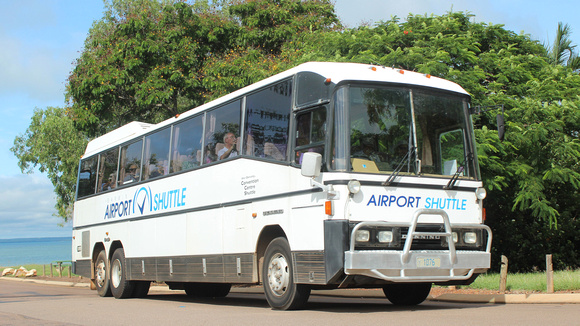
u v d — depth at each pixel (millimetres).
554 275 13500
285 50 26688
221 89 26500
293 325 7664
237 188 11391
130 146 16266
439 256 9047
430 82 10016
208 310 10773
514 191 16641
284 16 28750
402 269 8734
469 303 11656
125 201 16000
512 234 21016
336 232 8695
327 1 30422
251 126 11219
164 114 30844
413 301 11227
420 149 9523
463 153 9992
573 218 21656
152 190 14664
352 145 9016
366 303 11945
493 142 15016
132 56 27281
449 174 9703
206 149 12633
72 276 31609
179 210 13383
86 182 18750
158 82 26875
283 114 10305
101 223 17328
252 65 26141
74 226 19203
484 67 17328
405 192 9172
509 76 17234
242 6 29375
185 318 9258
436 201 9422
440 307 10461
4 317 10258
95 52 28219
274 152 10398
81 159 19406
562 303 10680
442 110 9914
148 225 14695
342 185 8797
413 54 15625
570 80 17062
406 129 9500
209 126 12664
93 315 10391
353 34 18766
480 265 9461
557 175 15227
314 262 9133
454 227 9414
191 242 12836
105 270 16750
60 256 130750
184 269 13078
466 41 16719
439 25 17469
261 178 10664
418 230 9062
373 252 8570
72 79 27484
